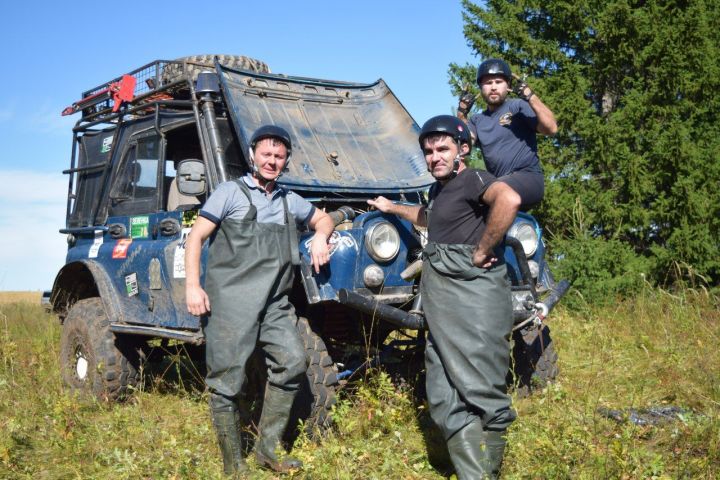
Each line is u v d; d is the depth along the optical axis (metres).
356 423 4.27
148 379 5.90
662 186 11.73
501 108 5.03
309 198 5.26
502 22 13.06
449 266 3.44
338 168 5.52
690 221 11.20
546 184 11.40
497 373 3.42
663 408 4.79
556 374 5.32
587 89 12.27
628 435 3.59
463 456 3.33
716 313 7.75
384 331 5.23
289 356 3.72
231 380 3.67
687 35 11.51
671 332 7.00
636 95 11.62
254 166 3.88
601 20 11.68
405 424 4.45
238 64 6.20
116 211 6.04
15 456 4.14
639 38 11.65
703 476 3.42
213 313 3.71
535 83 12.09
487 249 3.34
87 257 6.23
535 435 3.96
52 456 4.24
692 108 11.80
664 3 11.92
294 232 3.86
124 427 4.69
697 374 5.36
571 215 11.35
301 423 3.97
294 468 3.59
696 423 4.10
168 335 4.89
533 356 5.20
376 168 5.71
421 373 5.10
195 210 5.08
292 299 4.79
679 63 11.39
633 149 11.99
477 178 3.43
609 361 6.17
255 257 3.70
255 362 4.20
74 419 4.72
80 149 6.83
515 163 4.95
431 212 3.60
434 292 3.50
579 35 12.45
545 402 4.54
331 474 3.55
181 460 3.78
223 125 5.38
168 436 4.33
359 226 4.36
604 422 4.24
